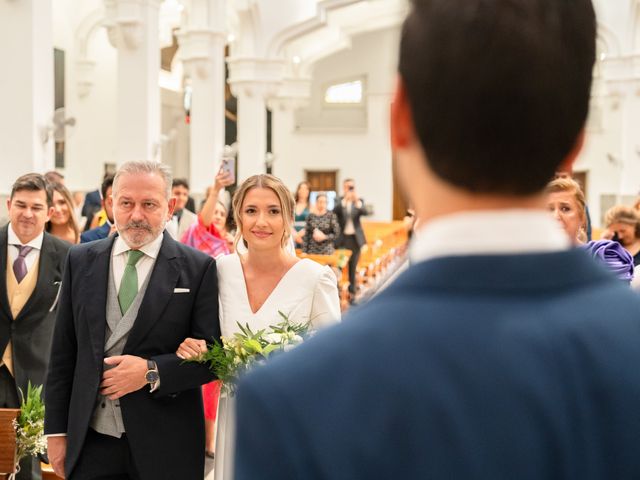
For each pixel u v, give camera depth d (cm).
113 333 315
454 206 78
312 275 359
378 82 3061
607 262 347
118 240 327
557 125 75
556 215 358
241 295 358
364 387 71
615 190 2836
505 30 73
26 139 902
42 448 341
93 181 2205
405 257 93
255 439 70
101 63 2205
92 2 2084
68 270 325
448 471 69
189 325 328
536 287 75
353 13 2547
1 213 898
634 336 76
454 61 74
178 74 2758
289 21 1867
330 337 74
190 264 328
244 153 1900
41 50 916
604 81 2250
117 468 312
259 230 354
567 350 73
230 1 1859
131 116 1226
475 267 75
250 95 1891
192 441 320
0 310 435
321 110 3141
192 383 312
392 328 73
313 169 3105
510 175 76
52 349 322
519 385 71
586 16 77
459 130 74
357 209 1364
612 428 73
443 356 71
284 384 71
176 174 2781
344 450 69
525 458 70
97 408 311
